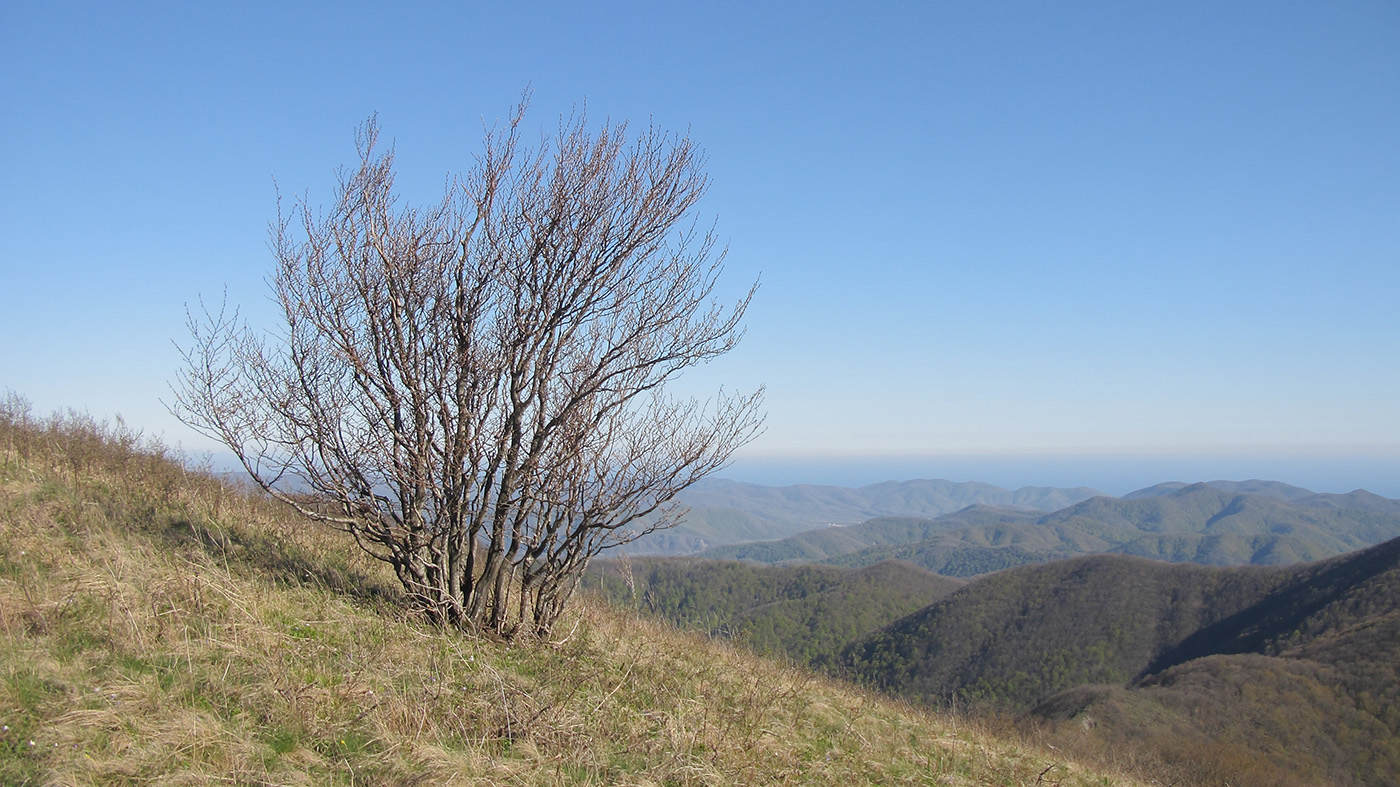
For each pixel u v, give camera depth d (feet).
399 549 21.03
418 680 17.02
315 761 13.04
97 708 12.84
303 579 22.25
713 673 25.44
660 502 22.50
